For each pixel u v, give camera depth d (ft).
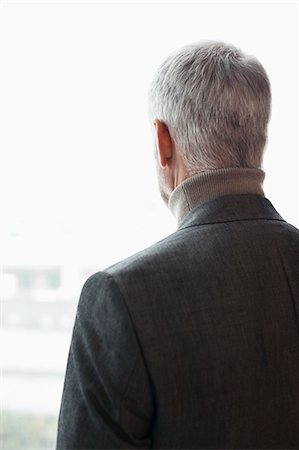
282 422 2.89
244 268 2.88
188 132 2.95
